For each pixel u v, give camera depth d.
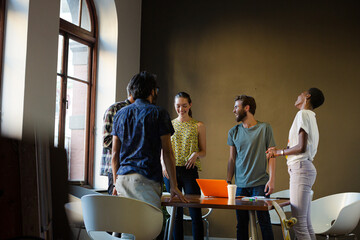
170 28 5.60
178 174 3.47
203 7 5.55
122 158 2.25
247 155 3.35
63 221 0.44
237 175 3.42
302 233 2.74
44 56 3.74
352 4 5.14
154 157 2.21
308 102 3.08
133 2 5.48
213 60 5.43
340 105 5.02
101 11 5.09
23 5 3.54
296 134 2.92
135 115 2.23
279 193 4.44
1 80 3.51
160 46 5.60
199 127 3.54
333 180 4.92
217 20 5.49
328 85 5.07
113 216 2.02
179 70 5.50
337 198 3.84
